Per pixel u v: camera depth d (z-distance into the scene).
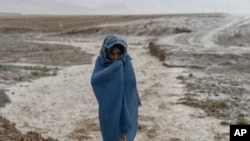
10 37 68.31
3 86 18.30
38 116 13.20
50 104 15.04
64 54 37.09
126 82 5.34
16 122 12.36
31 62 29.31
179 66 28.30
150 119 12.92
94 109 14.35
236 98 16.22
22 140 8.14
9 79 20.17
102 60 5.36
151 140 10.67
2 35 72.31
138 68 27.70
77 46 50.22
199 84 19.83
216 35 55.81
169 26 66.19
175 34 61.59
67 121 12.59
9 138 8.10
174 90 18.28
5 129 8.69
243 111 14.00
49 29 81.06
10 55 34.25
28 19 111.31
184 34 59.34
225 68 27.14
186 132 11.52
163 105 15.04
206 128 11.92
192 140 10.77
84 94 17.12
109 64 5.35
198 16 82.44
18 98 15.94
